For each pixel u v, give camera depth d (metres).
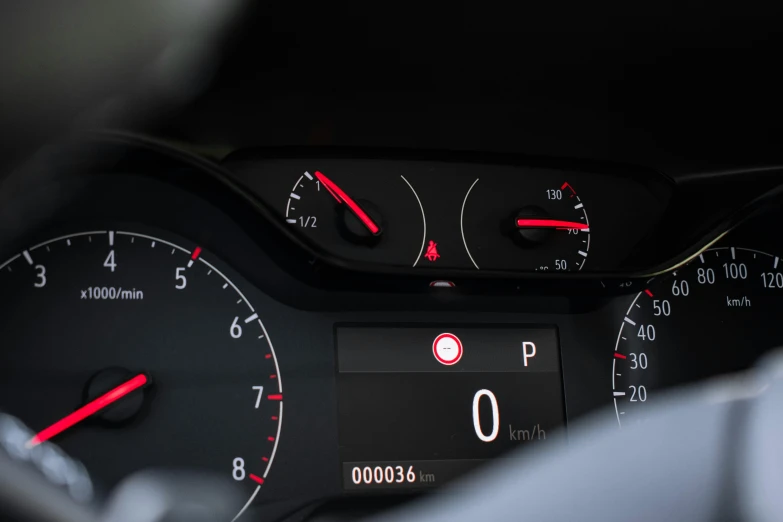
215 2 1.56
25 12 1.32
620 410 2.23
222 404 1.99
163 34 1.49
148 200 1.96
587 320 2.26
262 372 2.03
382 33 1.92
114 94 1.62
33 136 1.62
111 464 1.88
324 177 2.26
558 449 0.90
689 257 2.12
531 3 1.87
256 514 1.95
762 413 0.89
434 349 2.15
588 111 2.26
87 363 1.93
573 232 2.38
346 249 2.23
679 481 0.86
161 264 2.03
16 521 0.95
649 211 2.47
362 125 2.21
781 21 1.96
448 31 1.95
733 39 2.03
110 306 1.98
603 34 2.00
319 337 2.09
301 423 2.03
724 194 2.44
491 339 2.19
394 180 2.30
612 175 2.46
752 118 2.30
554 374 2.21
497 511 0.83
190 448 1.94
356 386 2.08
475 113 2.23
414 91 2.13
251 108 2.09
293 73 2.01
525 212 2.30
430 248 2.28
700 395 0.98
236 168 2.23
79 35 1.41
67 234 1.99
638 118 2.30
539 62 2.08
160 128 2.03
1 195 1.71
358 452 2.04
